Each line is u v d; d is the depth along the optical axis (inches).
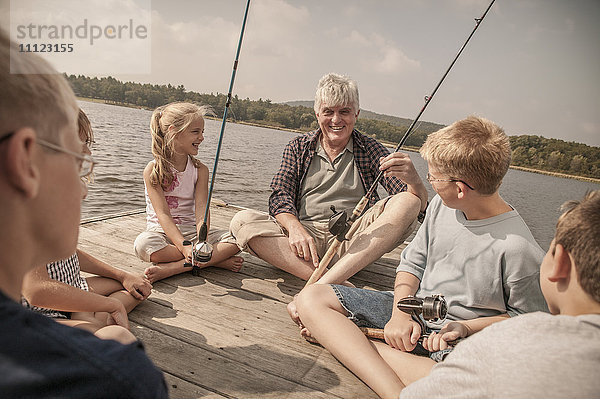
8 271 22.1
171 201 109.3
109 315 74.6
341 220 87.1
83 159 25.3
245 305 91.3
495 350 34.6
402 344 68.7
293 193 112.5
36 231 22.7
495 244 66.5
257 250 103.6
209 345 75.5
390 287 108.3
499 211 68.5
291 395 64.4
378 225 92.9
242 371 69.1
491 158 63.5
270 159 724.7
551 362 31.7
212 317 85.0
